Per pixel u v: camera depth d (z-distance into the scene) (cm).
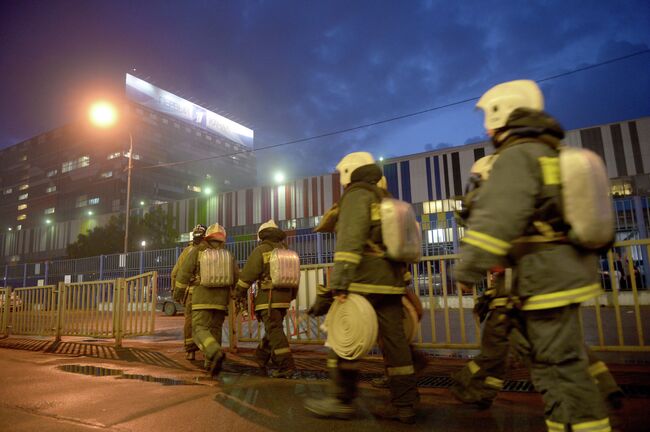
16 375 510
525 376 426
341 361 316
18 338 947
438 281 620
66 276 2297
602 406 189
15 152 12169
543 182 194
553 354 191
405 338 312
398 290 306
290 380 454
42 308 888
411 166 3516
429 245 1286
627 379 390
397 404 307
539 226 196
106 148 10200
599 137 3023
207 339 463
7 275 2578
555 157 198
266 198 4188
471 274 193
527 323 202
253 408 355
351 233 294
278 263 477
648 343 593
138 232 4084
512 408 333
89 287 809
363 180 318
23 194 11744
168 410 355
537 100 224
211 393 404
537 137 203
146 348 731
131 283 789
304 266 677
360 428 300
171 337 933
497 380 323
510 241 190
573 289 189
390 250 297
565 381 191
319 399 346
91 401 390
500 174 197
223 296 506
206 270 493
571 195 185
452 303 1111
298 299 670
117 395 408
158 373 506
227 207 4434
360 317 292
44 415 355
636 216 1225
